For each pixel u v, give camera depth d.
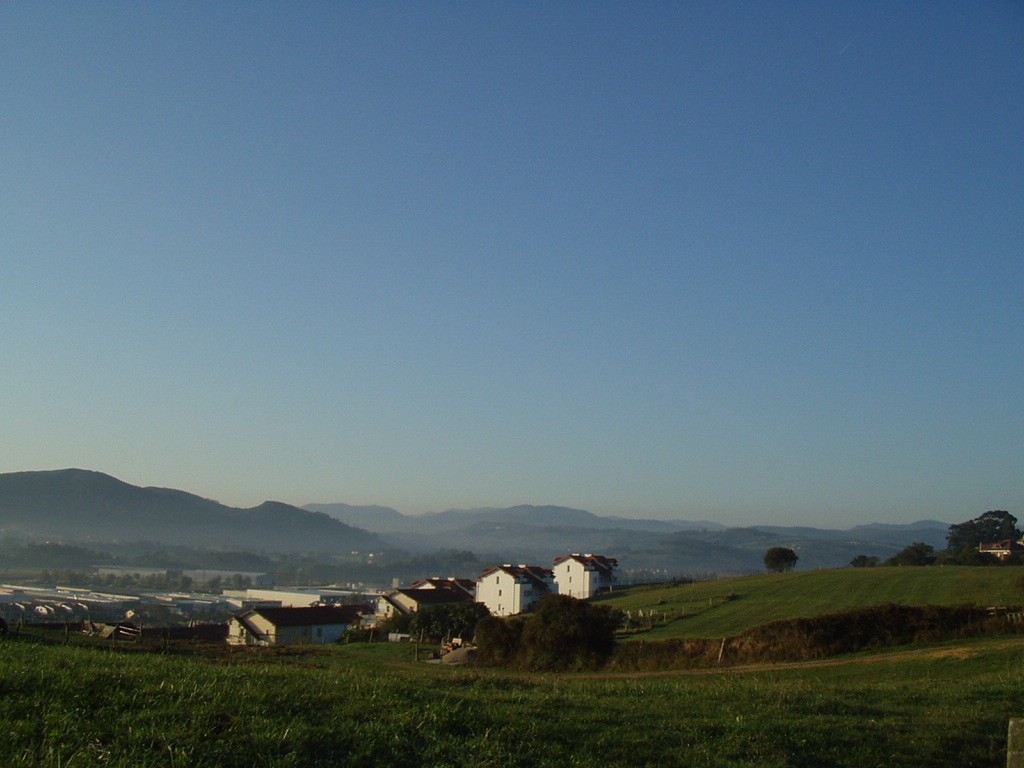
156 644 35.47
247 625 75.38
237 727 11.60
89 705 11.95
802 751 13.65
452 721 13.00
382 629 74.69
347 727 12.22
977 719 16.42
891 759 13.62
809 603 66.25
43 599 134.38
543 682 21.70
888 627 39.41
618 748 12.92
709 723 14.89
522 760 11.80
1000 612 40.09
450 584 109.81
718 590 84.50
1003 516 148.00
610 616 43.56
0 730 10.42
